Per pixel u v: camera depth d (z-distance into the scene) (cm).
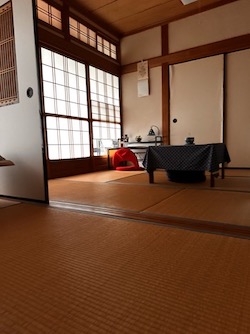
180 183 333
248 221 165
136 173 486
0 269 108
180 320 73
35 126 228
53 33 438
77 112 501
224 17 495
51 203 232
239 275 98
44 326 73
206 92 527
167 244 131
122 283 95
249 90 486
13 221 177
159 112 586
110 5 493
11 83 242
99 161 559
